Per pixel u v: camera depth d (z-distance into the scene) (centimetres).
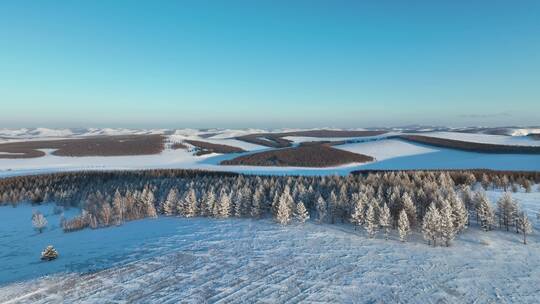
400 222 4084
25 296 2733
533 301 2600
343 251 3759
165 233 4669
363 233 4444
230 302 2625
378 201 4881
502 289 2797
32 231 5638
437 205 4638
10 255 4262
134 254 3772
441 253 3650
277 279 3031
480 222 4506
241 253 3731
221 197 5725
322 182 6969
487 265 3297
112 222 5622
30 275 3253
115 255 3769
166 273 3183
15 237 5284
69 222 5578
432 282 2942
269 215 5603
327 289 2831
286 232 4550
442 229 3884
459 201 4456
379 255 3619
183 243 4144
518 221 4134
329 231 4562
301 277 3070
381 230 4544
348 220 5012
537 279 2962
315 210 5631
